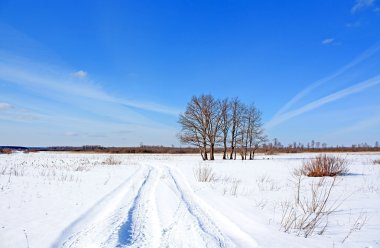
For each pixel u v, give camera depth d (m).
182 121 45.47
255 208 8.19
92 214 7.17
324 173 17.31
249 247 4.88
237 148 53.00
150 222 6.53
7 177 14.71
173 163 33.03
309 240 5.23
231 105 49.44
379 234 5.61
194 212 7.59
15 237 5.15
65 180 14.35
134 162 34.38
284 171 22.48
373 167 24.39
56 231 5.53
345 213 7.52
